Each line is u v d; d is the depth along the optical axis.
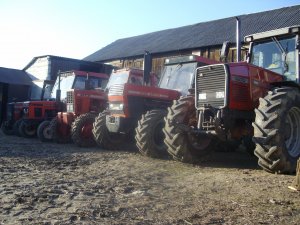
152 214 3.52
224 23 20.73
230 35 17.73
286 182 4.94
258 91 6.43
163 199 4.10
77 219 3.34
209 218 3.40
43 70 20.94
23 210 3.59
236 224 3.24
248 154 8.84
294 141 5.84
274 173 5.60
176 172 5.85
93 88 11.66
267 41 7.16
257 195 4.25
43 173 5.65
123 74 10.51
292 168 5.53
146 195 4.27
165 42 21.91
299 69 6.57
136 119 8.49
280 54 6.90
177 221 3.31
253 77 6.43
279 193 4.33
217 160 7.52
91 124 9.98
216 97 6.29
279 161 5.38
